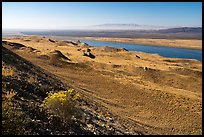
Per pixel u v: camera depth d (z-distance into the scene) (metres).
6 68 18.89
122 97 28.41
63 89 22.42
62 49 93.38
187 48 195.12
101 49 112.56
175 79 54.41
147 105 26.77
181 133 19.70
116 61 74.12
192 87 51.03
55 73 34.97
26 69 23.69
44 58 47.78
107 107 22.58
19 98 12.92
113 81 35.78
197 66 86.25
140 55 107.94
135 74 57.31
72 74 37.38
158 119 22.72
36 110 11.90
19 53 48.50
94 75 38.88
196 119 24.44
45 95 16.84
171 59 98.25
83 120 14.00
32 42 117.88
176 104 28.66
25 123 9.76
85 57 74.62
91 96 25.56
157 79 54.94
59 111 12.15
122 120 18.66
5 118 8.92
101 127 14.40
